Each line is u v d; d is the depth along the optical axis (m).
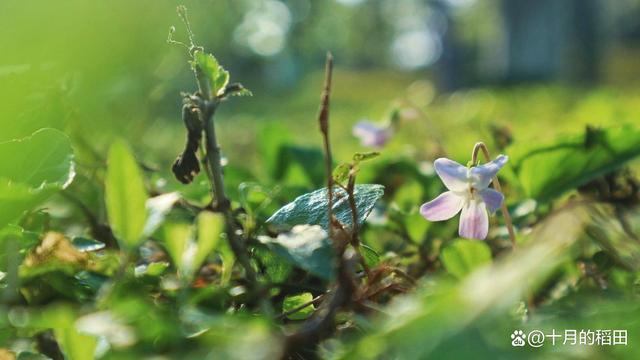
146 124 0.40
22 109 0.23
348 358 0.15
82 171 0.28
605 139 0.27
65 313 0.15
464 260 0.19
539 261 0.14
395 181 0.36
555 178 0.28
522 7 3.84
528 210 0.28
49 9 0.23
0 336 0.17
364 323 0.16
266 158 0.37
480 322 0.14
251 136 0.87
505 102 1.42
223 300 0.19
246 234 0.20
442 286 0.14
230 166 0.31
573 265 0.22
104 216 0.27
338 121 1.38
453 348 0.14
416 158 0.40
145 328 0.16
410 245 0.27
